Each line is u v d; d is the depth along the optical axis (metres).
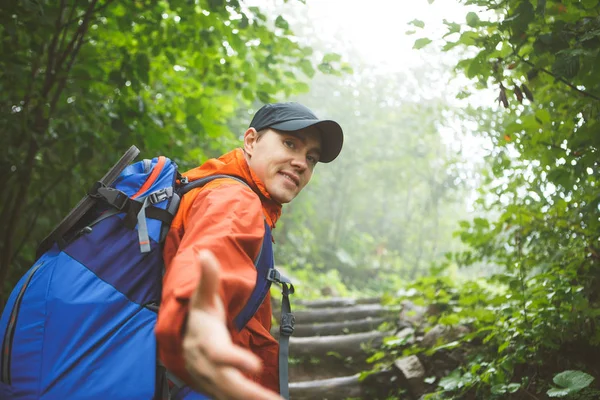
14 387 1.29
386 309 5.47
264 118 1.75
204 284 0.89
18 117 3.65
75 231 1.49
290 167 1.70
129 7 4.09
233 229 1.30
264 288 1.52
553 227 3.44
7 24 3.30
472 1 2.57
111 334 1.30
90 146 4.16
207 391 0.86
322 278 10.06
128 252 1.39
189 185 1.54
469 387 3.20
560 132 2.95
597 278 3.12
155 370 1.27
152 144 4.21
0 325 1.38
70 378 1.26
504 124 3.92
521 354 3.03
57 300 1.33
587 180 3.06
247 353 0.84
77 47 3.92
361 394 4.00
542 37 2.47
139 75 4.11
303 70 4.17
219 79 4.53
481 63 2.66
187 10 3.99
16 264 4.32
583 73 2.41
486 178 3.98
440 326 4.17
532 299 3.20
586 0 2.40
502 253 3.79
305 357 4.71
